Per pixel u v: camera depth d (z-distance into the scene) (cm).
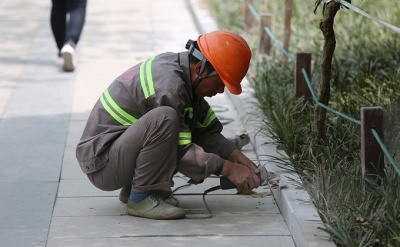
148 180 741
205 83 747
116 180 751
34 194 832
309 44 1314
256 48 1378
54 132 1045
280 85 1105
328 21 822
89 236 729
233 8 1695
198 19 1697
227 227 747
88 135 757
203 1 1875
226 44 740
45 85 1268
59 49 1399
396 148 837
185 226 748
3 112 1130
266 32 1288
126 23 1772
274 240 721
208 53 738
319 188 749
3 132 1042
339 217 677
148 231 737
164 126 719
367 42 1258
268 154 880
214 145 789
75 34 1357
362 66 1123
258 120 1019
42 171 902
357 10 751
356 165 787
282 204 776
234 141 912
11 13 1897
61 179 877
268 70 1170
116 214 778
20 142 1003
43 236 730
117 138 746
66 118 1105
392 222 650
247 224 755
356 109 958
